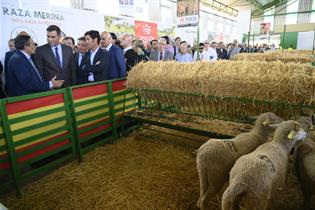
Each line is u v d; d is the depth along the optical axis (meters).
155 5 9.81
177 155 3.27
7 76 3.22
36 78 3.08
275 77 2.55
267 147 1.86
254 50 12.48
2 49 4.04
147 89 3.57
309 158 1.93
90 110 3.37
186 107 3.56
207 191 1.98
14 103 2.49
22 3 4.25
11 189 2.64
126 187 2.60
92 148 3.50
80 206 2.35
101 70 3.77
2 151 2.45
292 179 2.57
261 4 19.97
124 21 7.09
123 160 3.19
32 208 2.35
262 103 2.69
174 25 10.16
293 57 5.55
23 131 2.60
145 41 8.30
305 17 20.58
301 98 2.37
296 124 1.89
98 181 2.73
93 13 5.85
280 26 15.09
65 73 3.67
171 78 3.27
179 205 2.29
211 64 3.25
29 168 3.01
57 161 3.00
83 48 4.12
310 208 2.16
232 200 1.52
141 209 2.27
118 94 3.82
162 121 3.56
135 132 4.16
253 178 1.50
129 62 4.77
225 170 1.94
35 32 4.52
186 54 5.95
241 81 2.71
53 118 2.90
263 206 1.57
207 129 3.16
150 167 2.98
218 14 17.47
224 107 3.08
